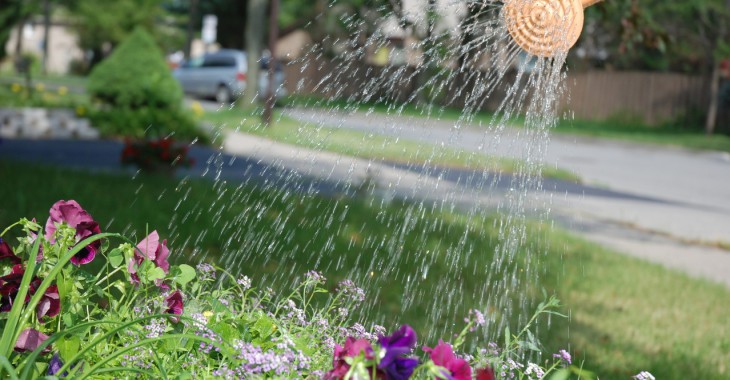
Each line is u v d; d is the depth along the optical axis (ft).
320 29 85.61
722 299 25.05
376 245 24.17
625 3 27.45
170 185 34.42
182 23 226.58
